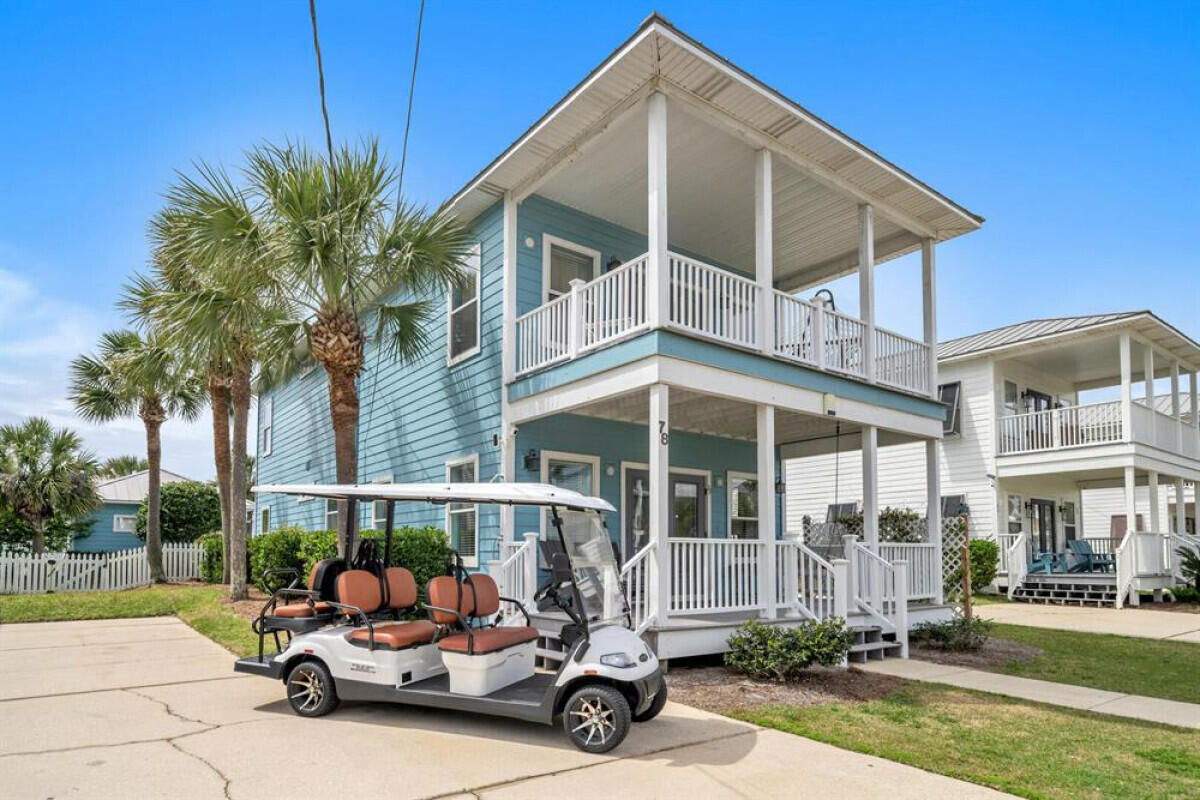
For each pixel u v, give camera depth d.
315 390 19.02
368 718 6.14
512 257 11.55
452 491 6.15
